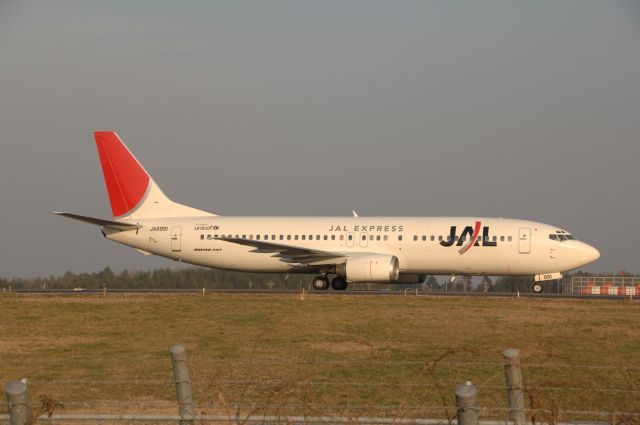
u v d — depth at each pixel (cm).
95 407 7194
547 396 7712
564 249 18488
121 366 9569
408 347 10638
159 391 8144
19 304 15825
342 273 19412
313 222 19950
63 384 8506
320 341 11181
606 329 12294
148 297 17075
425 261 19150
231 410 6488
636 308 14925
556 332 11919
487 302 15738
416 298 16500
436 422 5462
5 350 10806
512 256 18712
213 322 13150
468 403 3978
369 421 5353
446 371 9038
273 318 13488
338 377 8688
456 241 18925
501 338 11375
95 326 12962
